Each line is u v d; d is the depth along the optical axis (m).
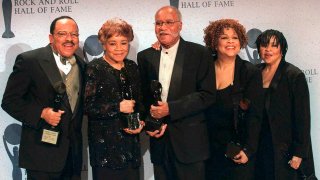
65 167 3.14
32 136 3.08
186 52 3.12
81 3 3.67
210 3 3.67
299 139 3.26
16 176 3.75
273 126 3.28
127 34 3.01
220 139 3.23
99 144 3.00
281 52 3.35
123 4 3.67
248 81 3.17
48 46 3.16
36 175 3.08
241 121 3.21
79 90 3.15
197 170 3.13
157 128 3.02
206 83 3.08
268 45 3.30
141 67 3.22
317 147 3.74
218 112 3.21
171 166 3.18
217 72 3.25
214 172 3.29
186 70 3.08
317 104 3.71
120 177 3.03
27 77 3.04
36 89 3.06
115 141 2.99
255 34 3.69
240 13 3.67
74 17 3.68
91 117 3.04
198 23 3.68
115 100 2.96
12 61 3.71
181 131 3.09
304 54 3.69
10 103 3.02
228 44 3.15
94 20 3.68
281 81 3.29
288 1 3.66
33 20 3.69
